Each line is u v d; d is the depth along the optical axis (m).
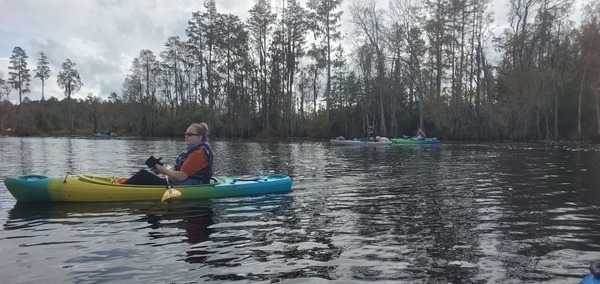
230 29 46.25
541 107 35.09
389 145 27.28
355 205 6.34
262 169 11.86
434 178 9.72
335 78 45.62
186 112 54.28
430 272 3.50
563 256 3.91
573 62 36.44
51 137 52.12
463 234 4.67
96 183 6.35
